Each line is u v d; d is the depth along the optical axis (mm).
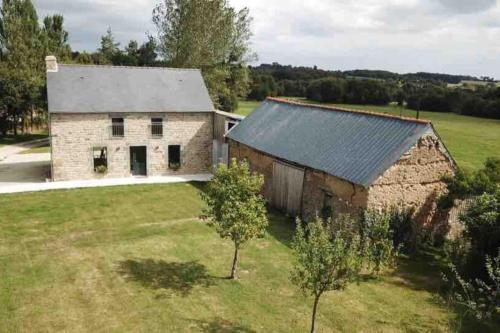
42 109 46062
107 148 27656
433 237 17766
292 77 109562
